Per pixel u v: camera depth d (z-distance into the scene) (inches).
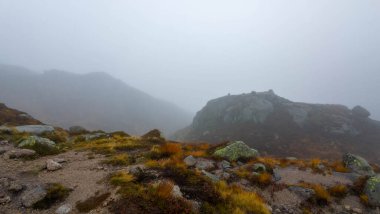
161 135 1032.8
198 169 540.7
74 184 362.0
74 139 870.4
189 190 357.4
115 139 845.8
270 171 641.0
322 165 791.7
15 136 722.8
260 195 479.8
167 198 299.3
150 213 272.5
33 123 1376.7
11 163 460.1
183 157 636.1
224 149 754.2
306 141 2736.2
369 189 562.9
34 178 382.9
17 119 1390.3
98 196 316.5
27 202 298.4
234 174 572.7
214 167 611.2
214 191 367.6
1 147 573.9
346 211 493.7
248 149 764.0
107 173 419.5
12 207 294.0
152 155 584.7
